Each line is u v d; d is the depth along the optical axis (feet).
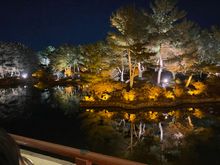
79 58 248.73
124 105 108.99
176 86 121.80
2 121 94.22
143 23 122.01
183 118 94.32
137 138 70.18
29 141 11.92
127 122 90.17
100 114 102.83
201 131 76.18
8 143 2.73
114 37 119.75
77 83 221.66
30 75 267.18
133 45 113.70
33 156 15.44
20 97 154.51
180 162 51.06
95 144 65.31
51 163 14.52
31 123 90.79
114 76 143.84
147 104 108.99
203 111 105.40
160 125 85.20
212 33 158.40
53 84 225.35
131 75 123.65
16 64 257.55
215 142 64.34
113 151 59.52
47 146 11.22
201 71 130.82
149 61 129.70
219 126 81.71
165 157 54.29
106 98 115.14
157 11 128.06
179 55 122.11
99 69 130.31
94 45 135.54
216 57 153.07
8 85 233.14
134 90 114.21
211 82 127.95
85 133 76.48
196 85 120.47
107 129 80.69
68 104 126.41
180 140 67.26
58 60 253.65
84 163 9.95
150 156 54.95
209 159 52.16
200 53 153.17
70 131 79.30
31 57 270.46
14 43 263.90
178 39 123.03
